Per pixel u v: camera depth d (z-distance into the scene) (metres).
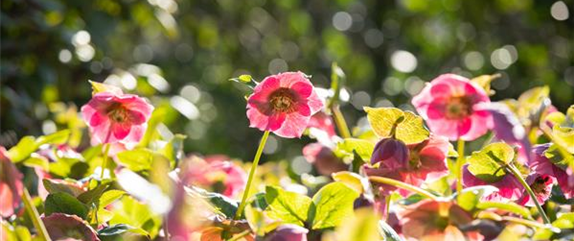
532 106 1.43
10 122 3.36
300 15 7.03
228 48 6.88
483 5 5.98
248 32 7.02
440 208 1.13
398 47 6.65
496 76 1.32
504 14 6.04
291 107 1.25
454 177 1.47
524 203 1.28
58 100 3.73
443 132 1.25
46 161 1.45
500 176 1.25
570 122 1.31
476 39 6.24
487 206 1.11
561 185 1.26
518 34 5.98
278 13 7.05
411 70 6.42
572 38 5.63
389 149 1.22
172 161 1.45
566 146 1.25
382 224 1.16
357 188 1.17
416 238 1.14
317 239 1.18
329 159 1.58
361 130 1.62
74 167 1.48
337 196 1.18
